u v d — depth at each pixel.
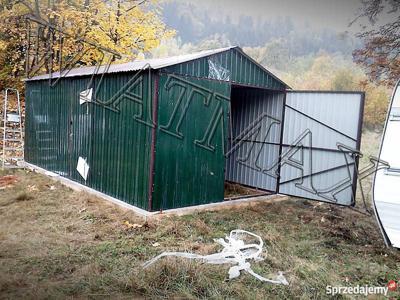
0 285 3.27
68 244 4.36
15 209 5.66
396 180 4.65
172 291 3.39
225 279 3.71
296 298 3.50
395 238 4.62
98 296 3.23
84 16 10.79
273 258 4.30
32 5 10.98
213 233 5.10
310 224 5.93
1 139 10.84
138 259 4.05
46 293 3.18
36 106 9.28
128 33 11.07
